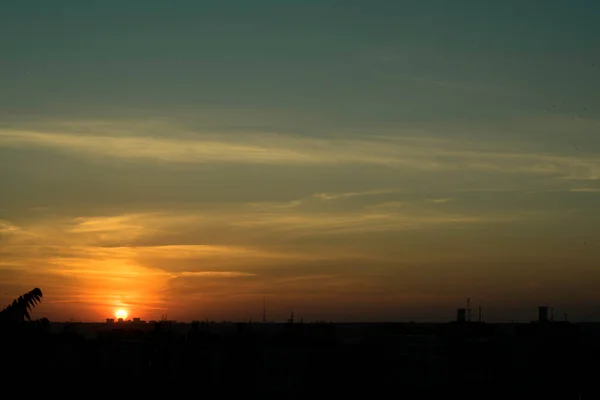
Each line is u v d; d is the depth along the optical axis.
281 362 54.94
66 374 34.19
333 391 54.12
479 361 56.41
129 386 48.12
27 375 21.92
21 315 21.19
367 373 55.31
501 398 53.84
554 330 61.50
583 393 53.47
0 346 21.23
